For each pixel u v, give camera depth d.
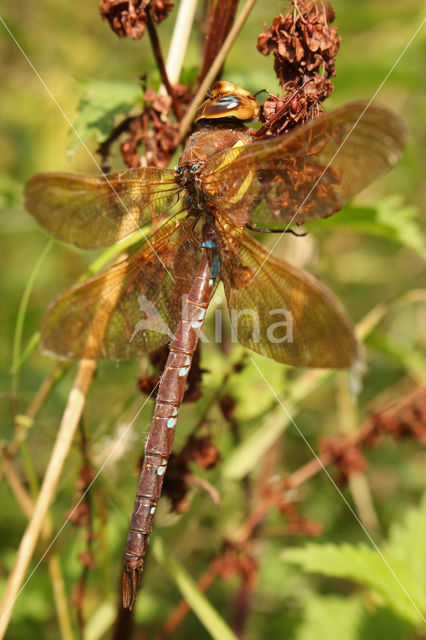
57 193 0.30
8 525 0.38
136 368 0.36
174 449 0.34
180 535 0.36
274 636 0.36
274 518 0.40
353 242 0.53
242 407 0.34
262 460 0.38
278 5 0.30
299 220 0.29
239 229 0.30
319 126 0.28
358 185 0.28
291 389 0.35
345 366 0.29
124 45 0.52
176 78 0.32
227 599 0.38
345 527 0.40
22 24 0.59
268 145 0.29
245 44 0.48
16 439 0.33
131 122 0.31
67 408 0.31
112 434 0.34
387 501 0.44
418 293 0.36
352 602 0.35
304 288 0.29
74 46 0.60
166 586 0.38
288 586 0.38
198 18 0.37
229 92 0.30
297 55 0.29
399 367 0.44
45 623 0.36
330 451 0.34
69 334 0.30
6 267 0.53
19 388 0.42
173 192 0.30
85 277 0.32
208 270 0.30
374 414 0.35
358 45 0.51
